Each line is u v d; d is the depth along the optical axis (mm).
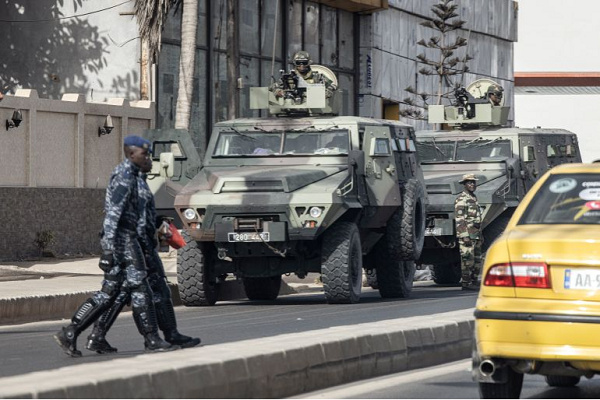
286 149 31219
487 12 85625
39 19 50156
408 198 32969
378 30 69188
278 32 60188
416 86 75250
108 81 49344
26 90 41562
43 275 34281
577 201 14711
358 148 31156
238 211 28891
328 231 29812
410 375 18000
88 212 44000
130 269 17375
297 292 37312
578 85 133625
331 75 34000
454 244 38406
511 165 40062
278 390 15438
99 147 44875
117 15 49219
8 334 23047
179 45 51344
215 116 54062
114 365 13953
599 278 13422
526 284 13688
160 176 31016
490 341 13773
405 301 31578
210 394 14141
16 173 41219
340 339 17062
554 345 13430
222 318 26156
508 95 90500
